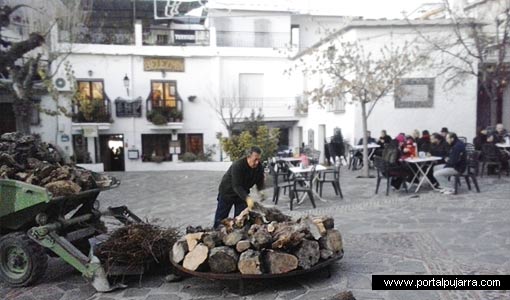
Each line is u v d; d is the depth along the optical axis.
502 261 4.96
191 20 25.48
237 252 4.39
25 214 4.95
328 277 4.69
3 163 5.09
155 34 23.89
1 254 4.91
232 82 23.52
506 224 6.60
